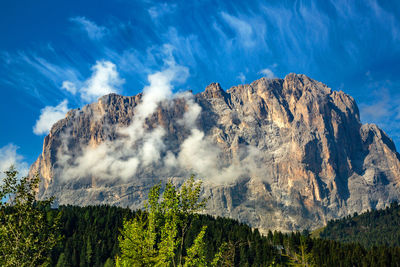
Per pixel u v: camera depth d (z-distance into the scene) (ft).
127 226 101.24
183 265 96.99
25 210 99.45
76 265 497.05
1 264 93.91
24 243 96.02
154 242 97.45
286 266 515.91
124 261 99.60
